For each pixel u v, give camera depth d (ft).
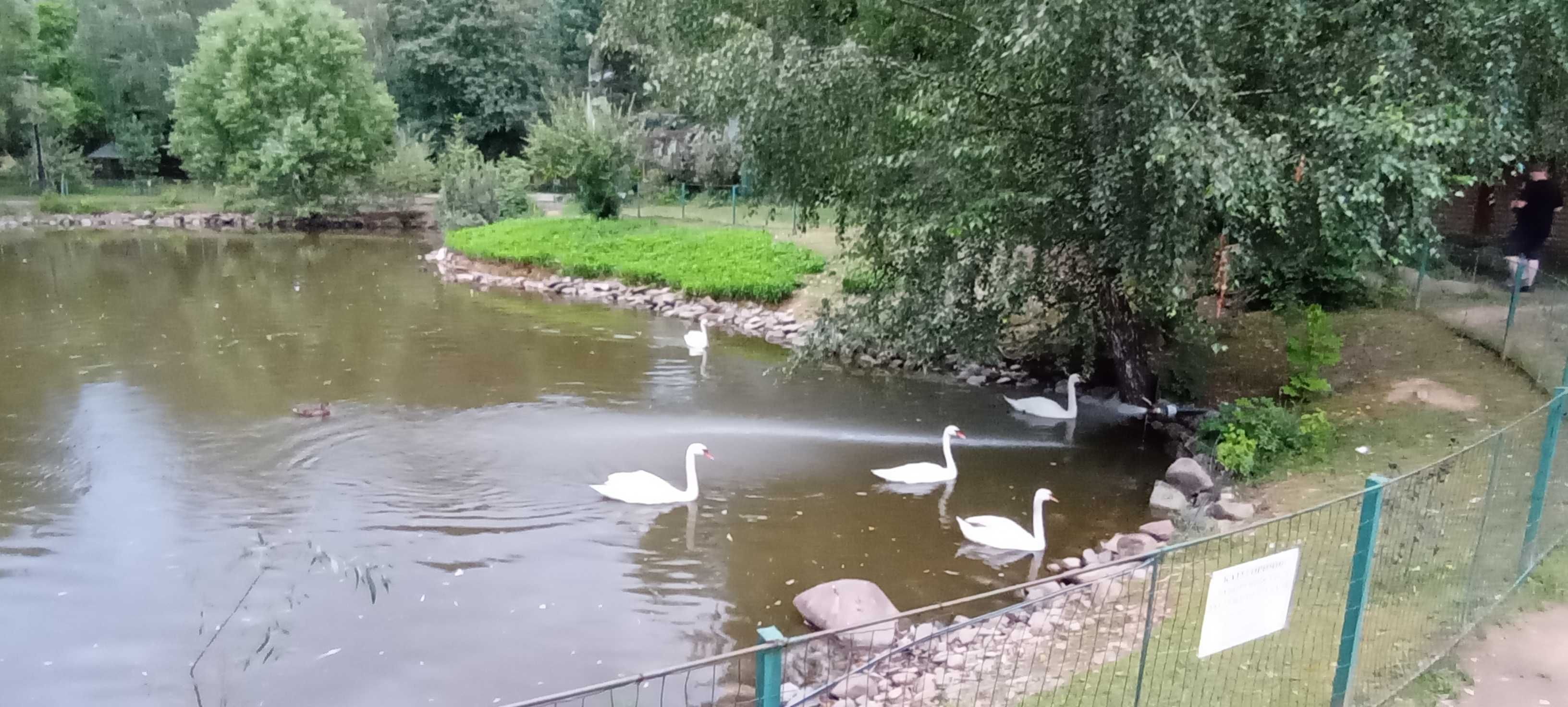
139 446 40.06
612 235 102.22
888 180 37.60
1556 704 18.24
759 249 88.84
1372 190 30.60
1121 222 35.86
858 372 56.08
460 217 129.39
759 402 49.44
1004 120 37.73
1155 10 30.76
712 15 39.42
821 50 36.63
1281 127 34.96
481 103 188.34
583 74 197.06
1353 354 47.03
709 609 27.37
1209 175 30.89
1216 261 38.45
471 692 22.94
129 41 173.17
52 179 160.04
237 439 41.32
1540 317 42.57
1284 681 19.27
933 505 35.70
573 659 24.54
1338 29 34.37
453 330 67.92
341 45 139.95
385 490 35.76
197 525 32.19
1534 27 32.78
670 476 38.04
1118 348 47.32
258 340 62.28
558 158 114.42
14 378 50.75
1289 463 35.40
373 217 145.89
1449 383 41.27
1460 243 67.36
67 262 100.53
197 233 134.72
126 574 28.55
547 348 62.39
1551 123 40.16
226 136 144.25
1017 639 24.25
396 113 150.10
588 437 42.83
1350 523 28.66
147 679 23.18
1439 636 20.40
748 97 36.37
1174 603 24.68
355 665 23.97
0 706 22.00
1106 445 43.06
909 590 28.73
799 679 23.30
